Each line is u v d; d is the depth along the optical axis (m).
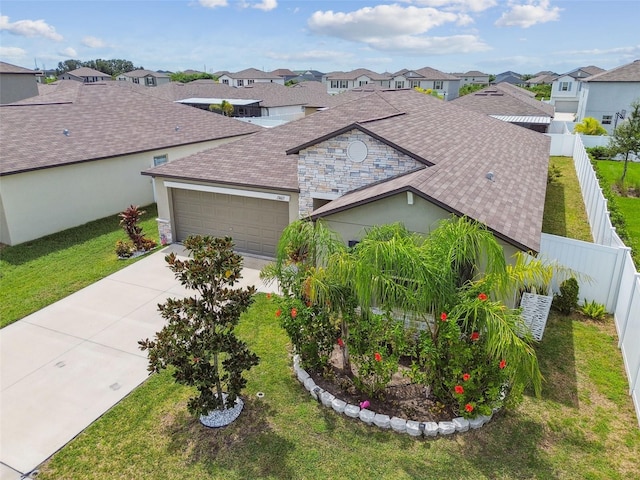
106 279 14.41
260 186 15.05
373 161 13.09
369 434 7.80
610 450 7.44
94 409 8.66
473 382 7.61
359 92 42.34
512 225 9.93
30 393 9.12
